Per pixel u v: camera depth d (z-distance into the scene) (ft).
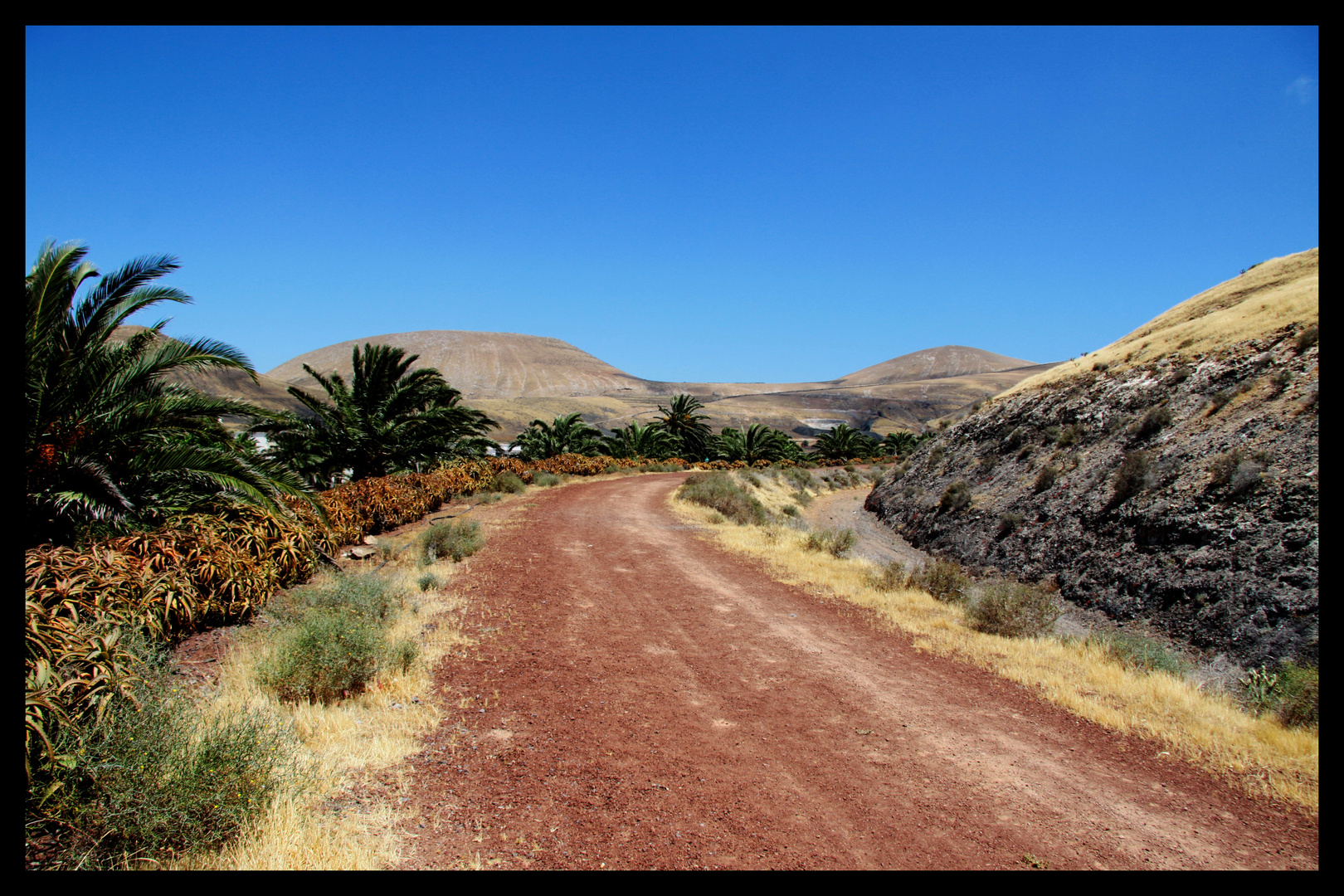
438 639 23.85
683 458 179.11
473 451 94.38
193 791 10.81
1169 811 15.11
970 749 17.97
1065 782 16.33
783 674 23.39
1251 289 81.87
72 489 22.95
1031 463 77.30
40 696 10.50
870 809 14.44
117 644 13.44
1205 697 23.71
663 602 33.04
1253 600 37.35
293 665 17.67
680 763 16.02
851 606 34.55
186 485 28.30
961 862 12.48
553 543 47.09
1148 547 48.75
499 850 11.79
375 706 17.78
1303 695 21.18
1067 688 23.07
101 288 25.59
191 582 20.92
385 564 35.73
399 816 12.60
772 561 45.37
